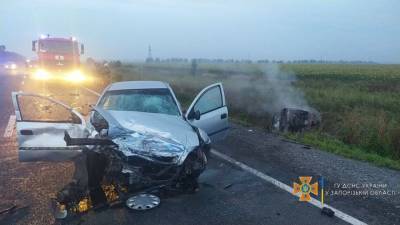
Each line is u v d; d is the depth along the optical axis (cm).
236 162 572
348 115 997
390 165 586
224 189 461
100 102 573
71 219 377
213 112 570
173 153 424
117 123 455
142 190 443
